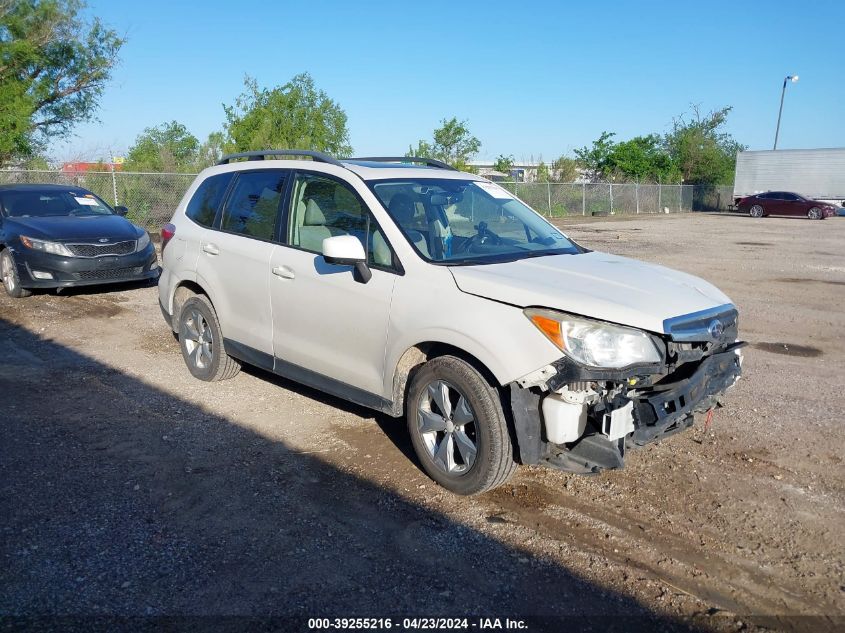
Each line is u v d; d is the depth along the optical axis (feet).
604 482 14.93
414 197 16.34
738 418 18.65
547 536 12.85
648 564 12.03
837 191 125.70
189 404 19.39
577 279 13.85
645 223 103.50
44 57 77.30
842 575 11.79
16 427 17.65
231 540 12.62
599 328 12.37
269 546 12.46
